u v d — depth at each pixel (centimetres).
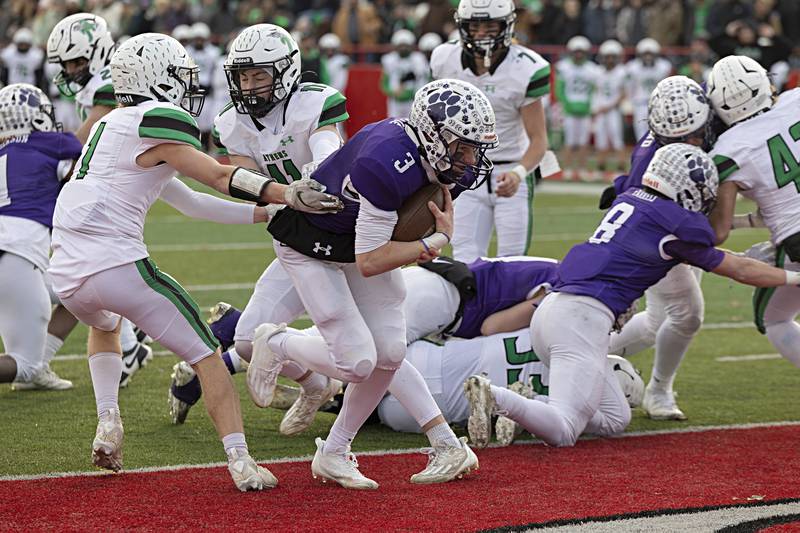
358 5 6706
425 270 1936
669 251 1748
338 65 6144
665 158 1752
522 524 1351
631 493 1490
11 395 2028
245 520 1363
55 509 1402
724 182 1817
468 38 2198
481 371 1845
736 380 2247
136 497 1457
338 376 1524
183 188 1584
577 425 1738
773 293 1892
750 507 1423
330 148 1642
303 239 1480
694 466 1636
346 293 1490
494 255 3744
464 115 1374
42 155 1964
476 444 1669
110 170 1476
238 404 1525
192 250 3859
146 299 1477
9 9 7525
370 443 1780
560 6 6519
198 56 6256
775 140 1811
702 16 6331
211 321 1894
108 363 1580
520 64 2223
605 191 1998
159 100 1509
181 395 1820
